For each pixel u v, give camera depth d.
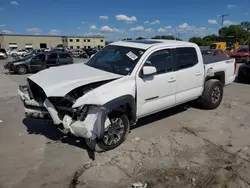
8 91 8.77
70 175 3.32
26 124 5.15
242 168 3.52
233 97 7.65
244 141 4.41
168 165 3.59
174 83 4.89
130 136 4.54
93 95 3.56
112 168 3.49
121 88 3.90
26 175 3.31
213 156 3.85
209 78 6.17
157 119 5.50
